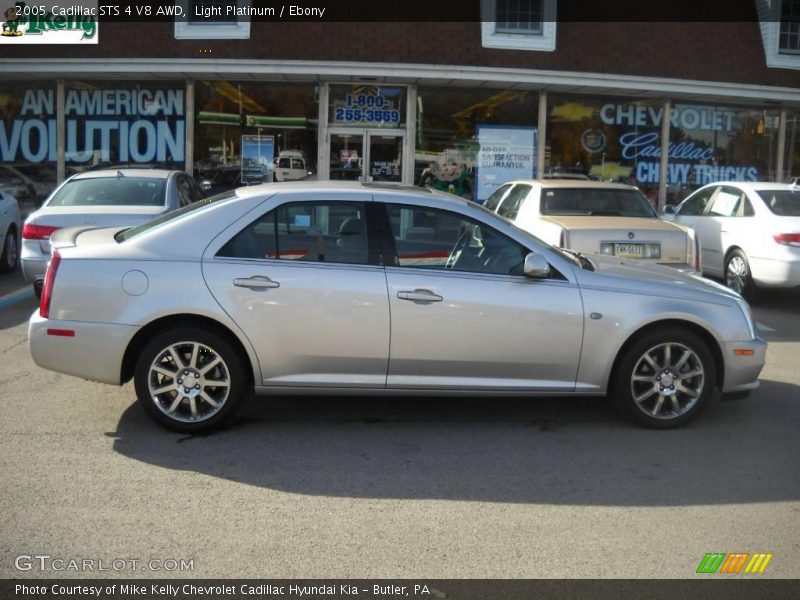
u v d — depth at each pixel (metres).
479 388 5.59
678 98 16.98
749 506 4.53
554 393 5.67
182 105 16.05
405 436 5.58
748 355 5.81
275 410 6.07
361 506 4.44
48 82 16.05
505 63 15.52
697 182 17.47
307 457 5.15
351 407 6.19
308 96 16.14
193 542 3.98
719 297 5.82
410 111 16.23
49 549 3.88
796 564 3.89
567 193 9.76
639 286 5.69
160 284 5.34
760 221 10.55
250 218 5.49
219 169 16.22
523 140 16.64
